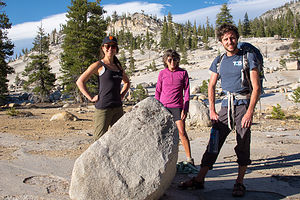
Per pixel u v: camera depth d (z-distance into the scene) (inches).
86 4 1235.9
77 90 1216.2
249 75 125.6
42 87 1561.3
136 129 109.0
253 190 130.0
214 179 149.1
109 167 102.7
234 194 122.6
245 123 121.0
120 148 105.7
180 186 133.8
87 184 103.0
